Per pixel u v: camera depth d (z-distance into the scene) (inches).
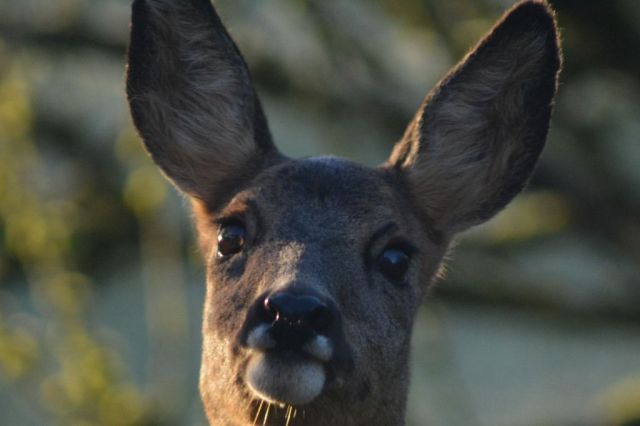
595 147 864.3
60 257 799.1
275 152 601.6
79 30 895.1
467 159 611.8
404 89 861.8
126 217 909.8
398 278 563.8
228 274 554.3
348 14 837.2
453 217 612.1
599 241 892.6
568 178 875.4
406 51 860.6
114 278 926.4
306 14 816.9
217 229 567.5
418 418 861.8
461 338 1187.3
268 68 867.4
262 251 546.0
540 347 1186.0
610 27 809.5
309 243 543.5
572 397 1134.4
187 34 606.9
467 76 609.6
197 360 946.7
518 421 1077.8
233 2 858.1
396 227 563.2
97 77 920.3
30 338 790.5
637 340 944.9
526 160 614.9
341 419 538.3
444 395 874.8
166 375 805.9
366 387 543.8
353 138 864.3
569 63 826.2
